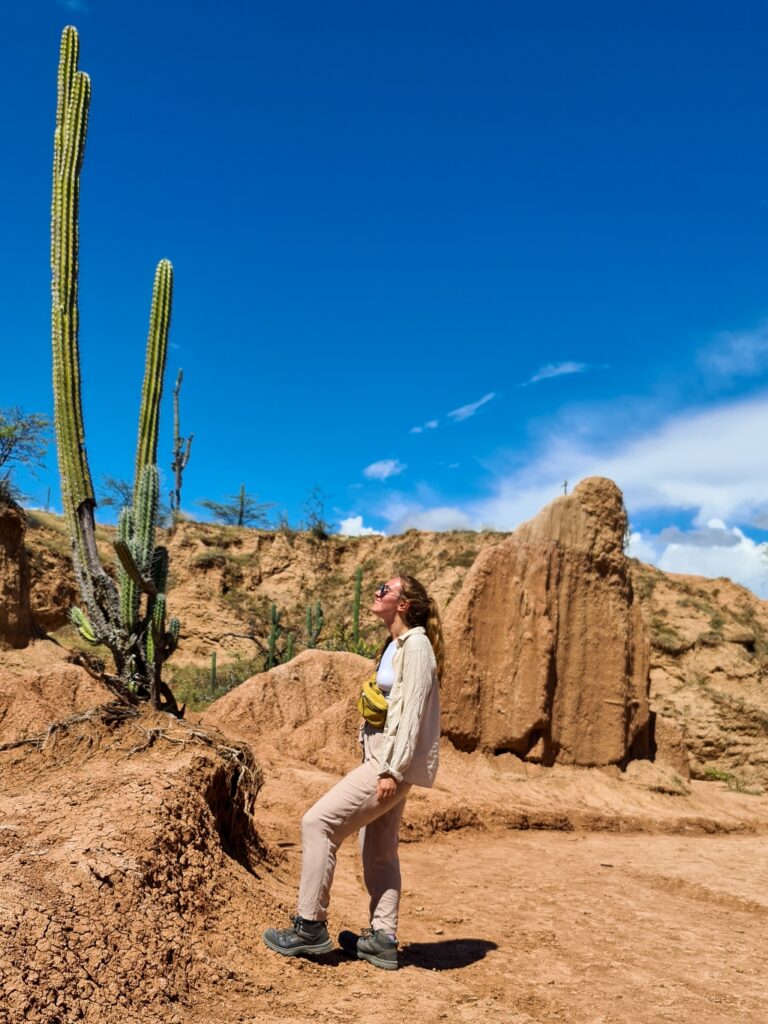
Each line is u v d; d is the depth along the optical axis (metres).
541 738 14.62
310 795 10.23
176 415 54.56
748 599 33.81
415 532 47.59
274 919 4.55
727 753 23.94
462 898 6.85
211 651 40.50
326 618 42.62
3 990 2.94
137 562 8.94
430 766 4.23
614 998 4.42
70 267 9.59
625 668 15.86
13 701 8.72
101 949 3.43
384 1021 3.47
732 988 4.79
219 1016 3.37
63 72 9.88
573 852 9.99
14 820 4.61
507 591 15.07
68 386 9.39
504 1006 3.96
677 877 8.32
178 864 4.39
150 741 6.01
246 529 47.78
